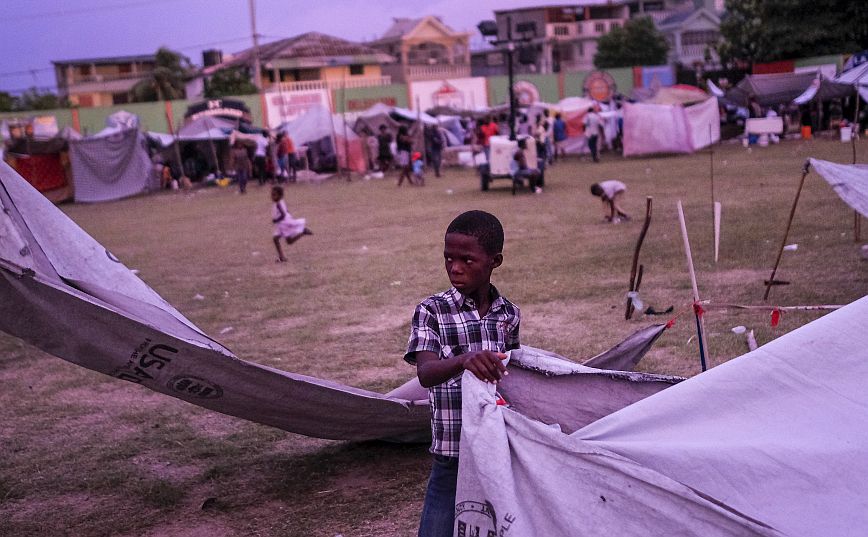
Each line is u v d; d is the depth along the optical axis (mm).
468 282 2891
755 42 45594
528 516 2711
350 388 4926
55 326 3996
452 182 26688
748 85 33844
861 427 2945
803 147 28234
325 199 24250
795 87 33688
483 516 2732
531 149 21328
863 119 32906
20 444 6199
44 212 4574
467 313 2961
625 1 84125
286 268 13195
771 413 3023
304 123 35500
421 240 14977
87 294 4273
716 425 3012
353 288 11227
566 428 3582
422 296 10461
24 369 8461
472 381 2887
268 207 23422
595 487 2715
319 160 35312
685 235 5277
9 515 4980
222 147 36188
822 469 2850
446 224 16828
